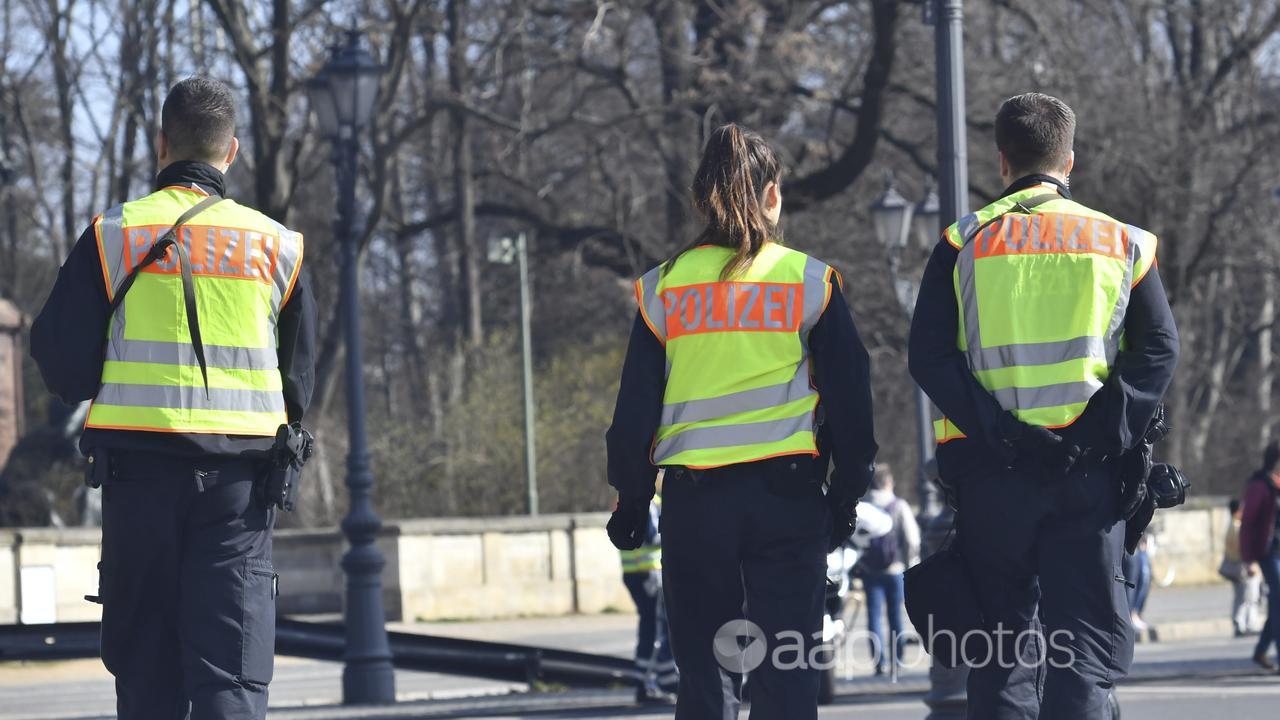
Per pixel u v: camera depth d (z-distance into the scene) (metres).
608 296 73.88
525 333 59.19
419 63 79.19
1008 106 10.57
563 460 61.94
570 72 62.84
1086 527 9.98
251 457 9.77
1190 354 78.75
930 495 33.47
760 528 9.55
